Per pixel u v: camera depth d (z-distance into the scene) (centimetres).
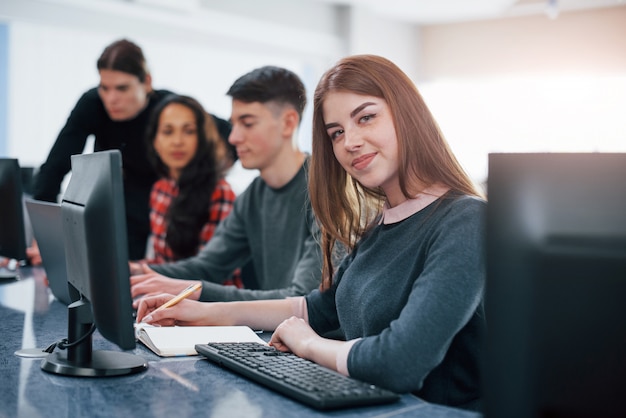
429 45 723
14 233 246
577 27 649
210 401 109
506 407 76
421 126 137
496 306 76
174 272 231
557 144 665
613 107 639
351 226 157
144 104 339
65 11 447
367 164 137
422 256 131
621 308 71
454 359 129
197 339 149
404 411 105
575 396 73
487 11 664
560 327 73
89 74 468
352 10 645
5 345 151
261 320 167
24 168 348
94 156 122
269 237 228
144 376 125
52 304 207
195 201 290
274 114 218
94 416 102
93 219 117
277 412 104
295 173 222
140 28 490
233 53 564
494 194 76
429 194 137
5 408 105
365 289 140
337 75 138
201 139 294
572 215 72
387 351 114
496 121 696
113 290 113
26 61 443
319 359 127
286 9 599
